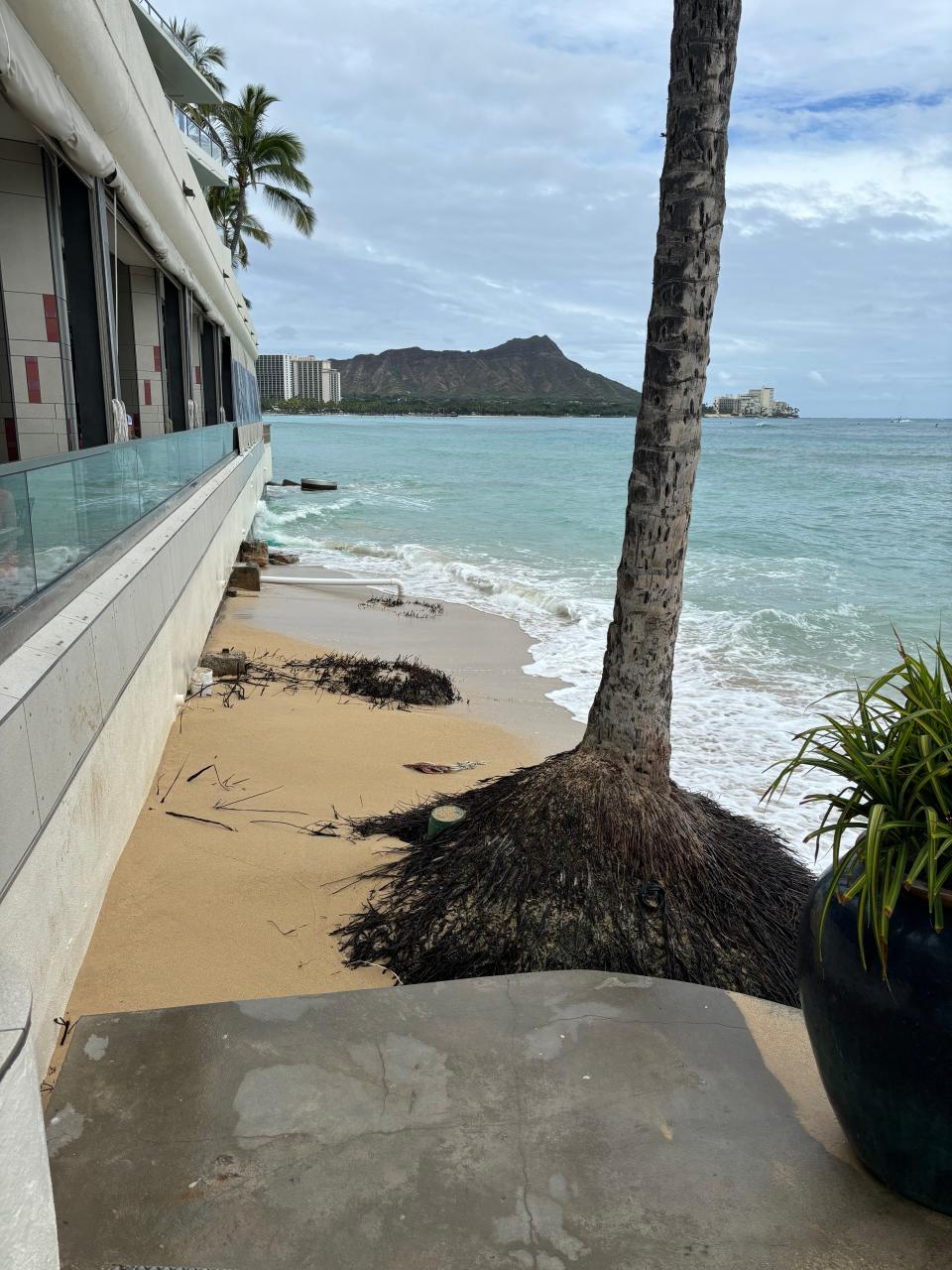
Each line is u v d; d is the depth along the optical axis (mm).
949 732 2523
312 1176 2535
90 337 7887
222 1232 2340
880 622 14023
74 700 3760
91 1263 2236
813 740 2799
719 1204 2482
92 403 7977
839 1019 2438
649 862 4281
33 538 3658
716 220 4098
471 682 10594
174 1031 3186
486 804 4969
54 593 3908
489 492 39062
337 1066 3020
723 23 3943
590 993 3486
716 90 3992
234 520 15930
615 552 22141
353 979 4055
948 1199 2410
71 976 3633
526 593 15914
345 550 22578
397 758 7480
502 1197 2480
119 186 8211
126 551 5785
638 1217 2424
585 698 9953
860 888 2441
